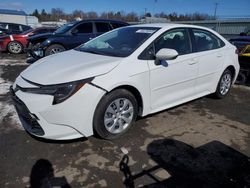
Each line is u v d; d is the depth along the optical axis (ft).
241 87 20.12
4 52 39.81
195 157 9.66
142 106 11.23
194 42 13.53
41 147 9.95
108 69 9.82
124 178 8.34
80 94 9.07
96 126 9.87
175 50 11.87
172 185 8.10
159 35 11.92
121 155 9.59
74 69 9.72
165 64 11.62
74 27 27.73
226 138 11.27
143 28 12.91
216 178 8.52
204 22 107.34
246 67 20.03
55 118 9.00
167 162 9.27
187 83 13.16
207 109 14.70
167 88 12.07
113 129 10.46
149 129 11.71
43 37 29.60
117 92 10.06
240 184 8.29
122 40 12.35
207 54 14.05
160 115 13.43
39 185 7.93
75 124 9.28
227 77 16.22
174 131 11.66
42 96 8.92
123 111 10.64
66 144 10.19
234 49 16.31
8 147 9.87
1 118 12.51
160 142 10.61
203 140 10.98
